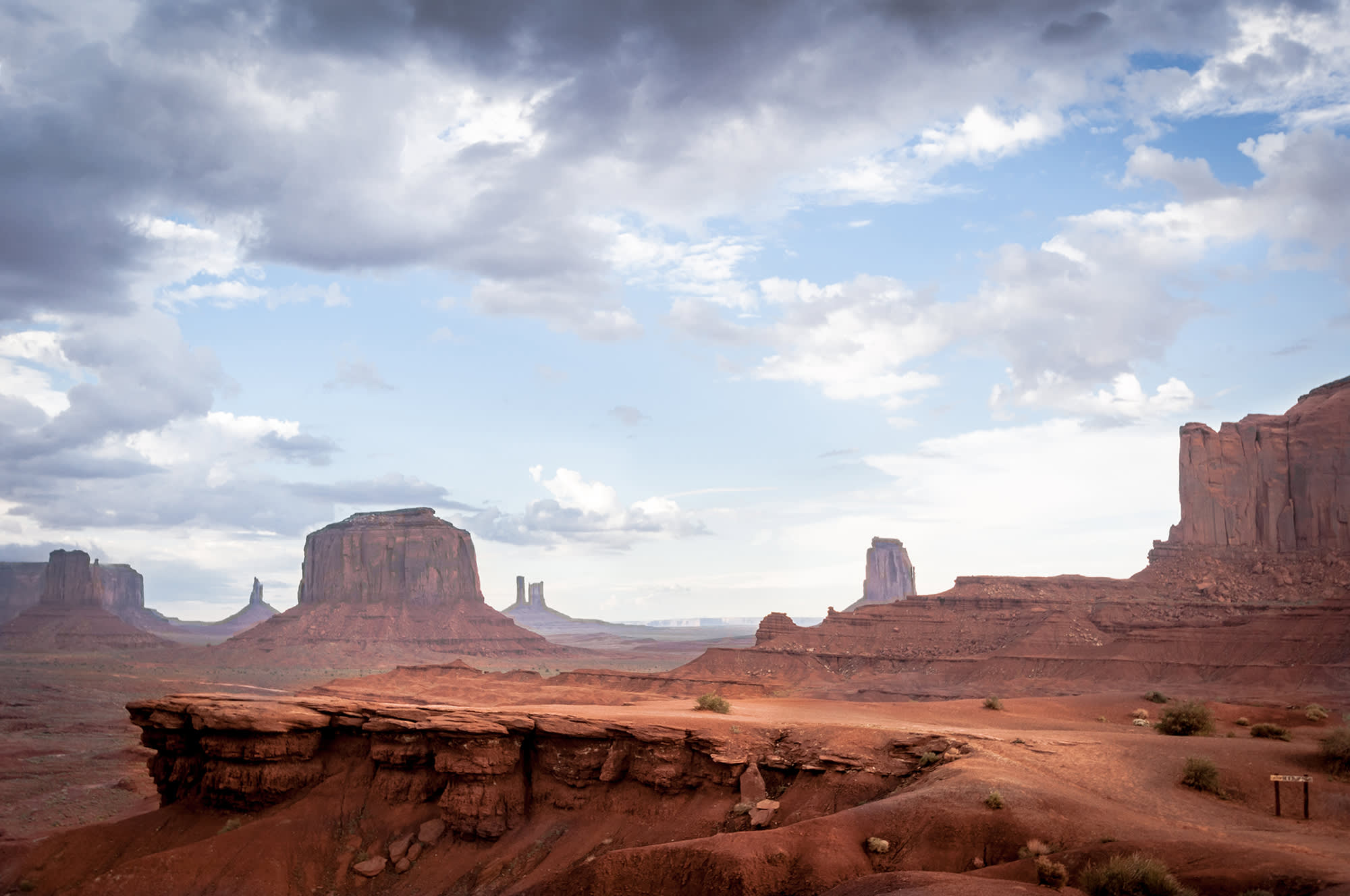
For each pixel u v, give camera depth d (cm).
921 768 6544
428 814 7819
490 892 6962
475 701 18712
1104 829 4975
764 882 5053
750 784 6994
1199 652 16400
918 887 4400
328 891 7325
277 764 8062
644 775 7331
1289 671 15038
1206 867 4306
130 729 18050
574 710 8288
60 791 12281
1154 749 6675
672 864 5328
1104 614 18600
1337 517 19025
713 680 18900
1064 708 10488
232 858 7425
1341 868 4006
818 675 19450
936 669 18675
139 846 7912
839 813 5544
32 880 7569
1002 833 5019
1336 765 6244
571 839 7269
